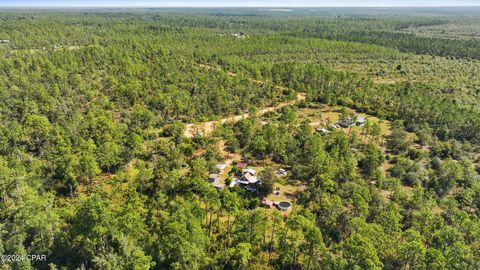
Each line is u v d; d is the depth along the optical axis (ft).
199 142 310.04
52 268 153.99
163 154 289.12
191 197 209.36
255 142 288.92
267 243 187.11
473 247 179.83
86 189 236.63
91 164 236.84
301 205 224.74
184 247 156.15
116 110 373.20
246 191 236.63
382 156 287.89
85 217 165.27
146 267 148.87
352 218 190.60
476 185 242.58
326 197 217.36
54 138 286.87
